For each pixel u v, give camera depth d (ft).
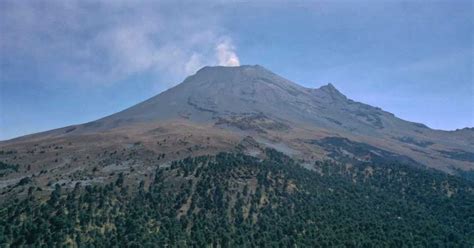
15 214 603.26
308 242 613.52
